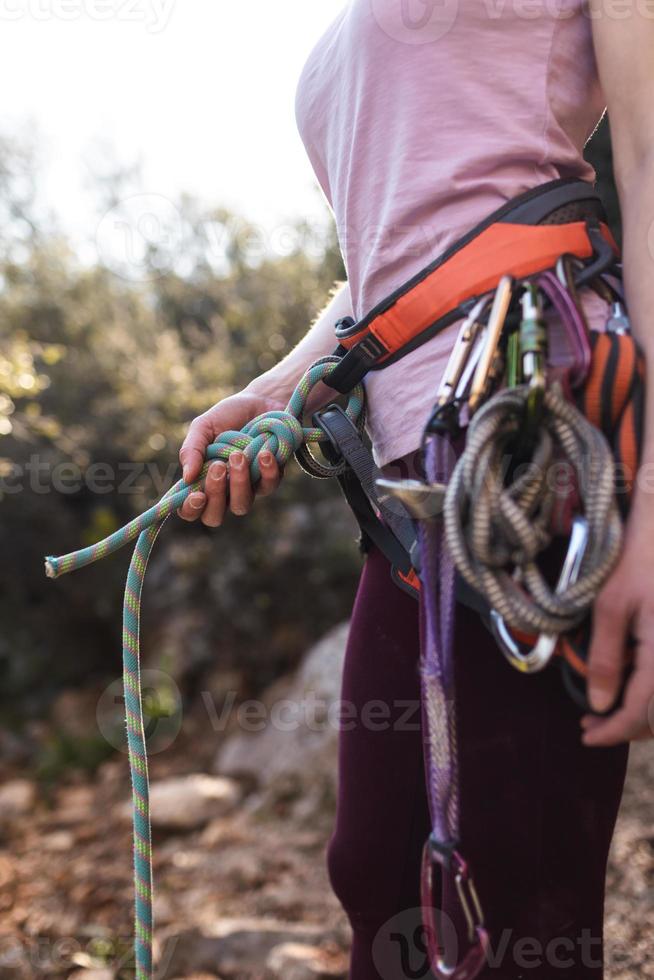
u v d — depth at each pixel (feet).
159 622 18.25
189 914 8.61
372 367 3.27
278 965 6.75
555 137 3.14
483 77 3.09
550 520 2.64
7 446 18.54
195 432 3.80
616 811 2.99
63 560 3.58
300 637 16.14
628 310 2.84
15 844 11.98
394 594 3.49
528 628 2.50
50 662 19.85
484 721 2.89
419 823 3.47
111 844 11.32
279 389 4.03
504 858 2.84
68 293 21.99
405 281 3.16
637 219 2.80
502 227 2.98
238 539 16.87
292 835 10.50
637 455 2.62
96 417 19.06
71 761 15.84
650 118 2.81
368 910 3.53
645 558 2.46
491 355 2.76
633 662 2.60
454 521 2.51
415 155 3.13
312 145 3.71
